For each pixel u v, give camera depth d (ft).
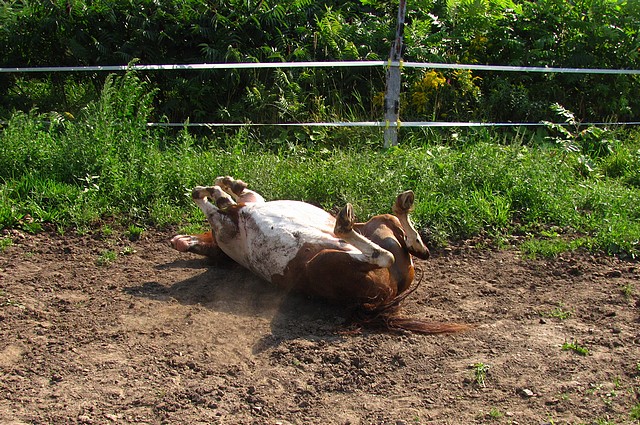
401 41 28.17
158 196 22.88
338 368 13.61
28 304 16.42
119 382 13.16
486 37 33.81
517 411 12.03
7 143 24.18
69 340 14.78
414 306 16.48
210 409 12.33
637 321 15.38
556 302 16.51
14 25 30.71
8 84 31.68
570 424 11.53
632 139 31.40
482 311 16.16
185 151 25.25
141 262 19.17
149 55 30.73
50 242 20.33
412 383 13.14
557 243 20.01
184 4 30.91
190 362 13.84
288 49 32.73
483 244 20.27
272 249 16.25
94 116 25.50
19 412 12.23
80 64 31.58
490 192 22.95
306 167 24.47
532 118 32.04
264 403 12.48
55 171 23.82
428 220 20.81
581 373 13.14
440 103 31.89
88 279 17.97
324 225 16.39
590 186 23.99
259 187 22.79
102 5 30.81
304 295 16.49
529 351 14.07
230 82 30.78
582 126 32.76
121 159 24.18
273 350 14.24
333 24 32.94
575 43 33.91
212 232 17.90
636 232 19.94
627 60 33.96
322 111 30.25
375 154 25.96
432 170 23.85
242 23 31.40
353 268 14.75
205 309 16.08
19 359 14.03
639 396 12.32
